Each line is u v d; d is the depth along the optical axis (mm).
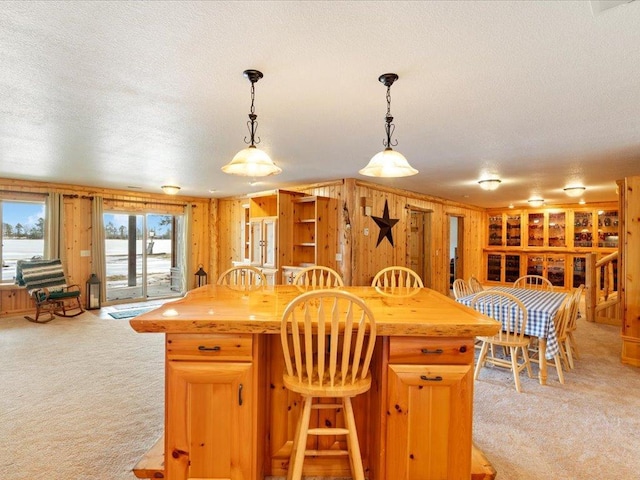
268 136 3162
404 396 1693
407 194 6590
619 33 1565
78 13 1444
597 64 1850
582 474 1954
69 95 2268
